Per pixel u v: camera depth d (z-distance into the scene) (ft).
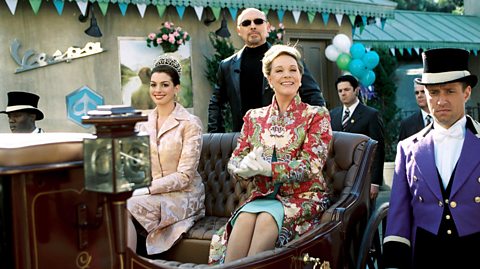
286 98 11.81
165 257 12.46
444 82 9.34
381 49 42.63
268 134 11.72
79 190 6.70
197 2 28.37
